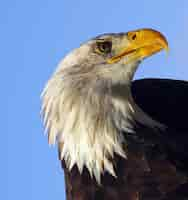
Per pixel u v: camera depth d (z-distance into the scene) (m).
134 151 16.36
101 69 16.84
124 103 16.70
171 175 16.08
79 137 16.56
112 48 16.94
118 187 16.31
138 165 16.27
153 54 16.61
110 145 16.44
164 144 16.48
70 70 17.05
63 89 16.89
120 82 16.80
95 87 16.77
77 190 16.69
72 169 16.80
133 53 16.73
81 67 17.00
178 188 15.95
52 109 16.94
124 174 16.31
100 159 16.44
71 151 16.66
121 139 16.45
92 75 16.89
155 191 16.06
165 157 16.25
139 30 16.89
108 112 16.61
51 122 16.97
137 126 16.67
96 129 16.50
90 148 16.50
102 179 16.42
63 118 16.78
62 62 17.27
